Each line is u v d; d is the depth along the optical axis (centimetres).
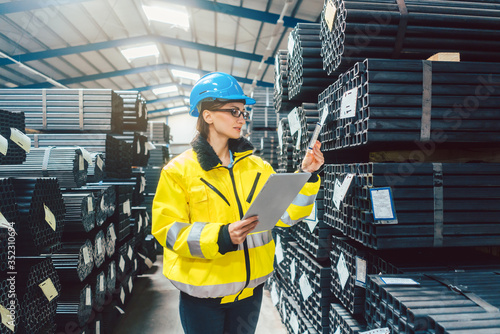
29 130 389
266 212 131
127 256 441
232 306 157
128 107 479
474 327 119
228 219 148
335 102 220
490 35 191
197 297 150
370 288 185
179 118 2625
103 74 1402
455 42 192
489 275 170
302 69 264
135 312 409
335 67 209
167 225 144
